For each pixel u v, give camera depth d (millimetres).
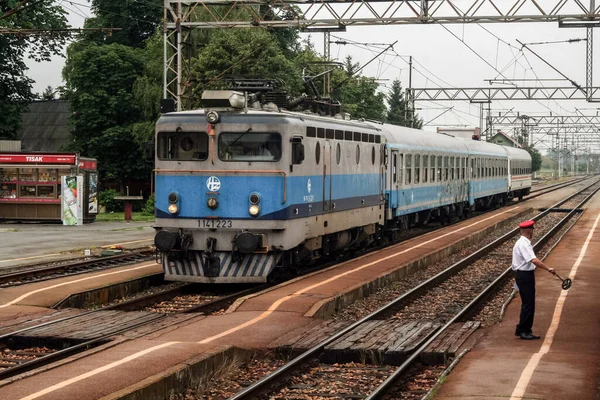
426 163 35062
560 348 12562
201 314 15633
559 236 35312
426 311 17719
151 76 54688
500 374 10742
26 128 70375
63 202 38094
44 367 10812
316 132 20609
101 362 11102
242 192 18703
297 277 20266
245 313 15438
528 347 12656
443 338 13367
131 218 43219
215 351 11750
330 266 23500
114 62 58531
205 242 18844
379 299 19109
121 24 68812
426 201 35156
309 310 15727
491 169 51656
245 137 18734
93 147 59062
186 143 18969
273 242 18641
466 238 31719
